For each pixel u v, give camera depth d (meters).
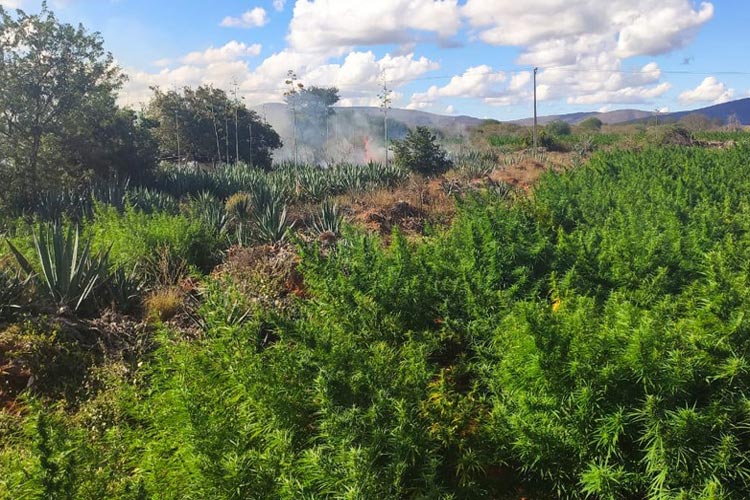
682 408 3.84
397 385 4.42
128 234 9.81
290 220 13.09
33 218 13.83
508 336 4.99
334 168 23.70
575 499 4.08
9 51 17.88
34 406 4.16
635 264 6.84
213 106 41.75
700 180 15.03
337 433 3.86
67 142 19.11
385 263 7.46
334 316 6.07
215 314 5.92
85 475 3.70
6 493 3.55
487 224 8.42
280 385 4.52
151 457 4.04
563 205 11.85
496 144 41.97
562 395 4.09
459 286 6.60
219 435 3.88
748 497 3.55
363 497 3.30
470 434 4.35
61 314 7.11
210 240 10.68
